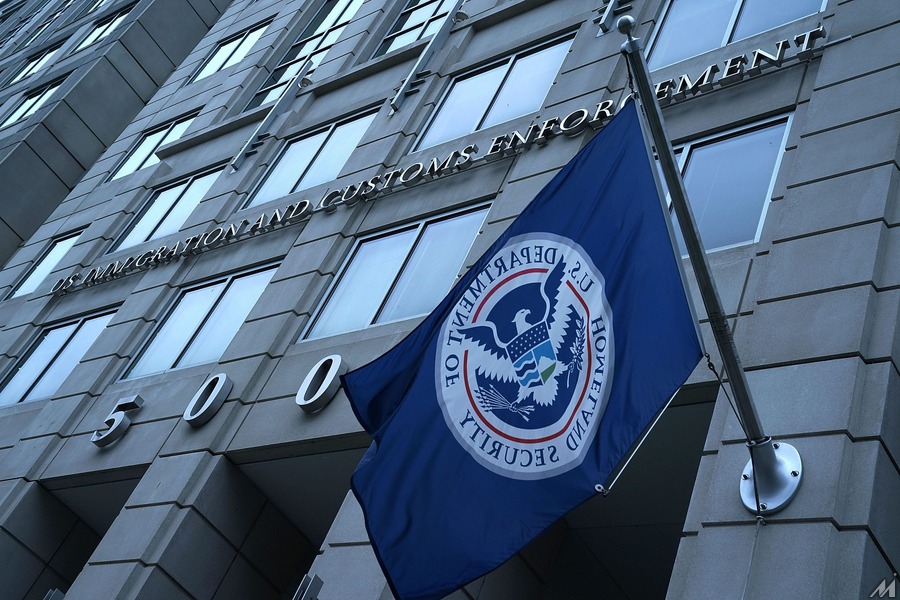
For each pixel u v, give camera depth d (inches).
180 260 793.6
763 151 483.5
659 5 649.6
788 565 303.6
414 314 564.4
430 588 309.3
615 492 466.9
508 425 326.6
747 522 325.7
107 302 834.8
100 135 1258.6
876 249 376.2
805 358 357.4
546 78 676.7
